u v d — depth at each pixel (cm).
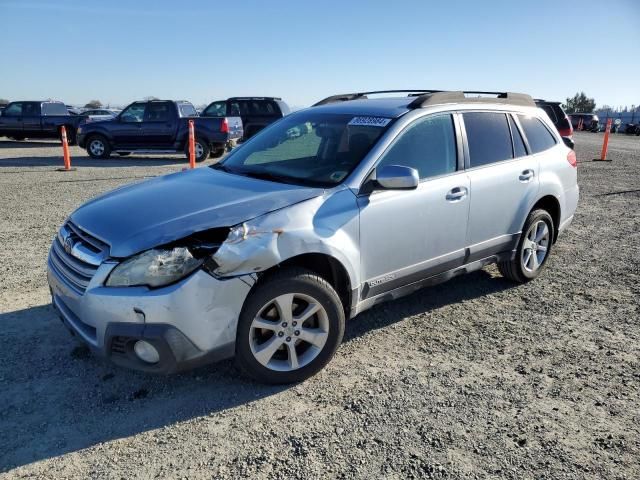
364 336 429
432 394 347
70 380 358
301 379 359
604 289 541
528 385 360
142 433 306
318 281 350
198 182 404
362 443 298
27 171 1382
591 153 2062
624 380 368
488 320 464
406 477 272
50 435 303
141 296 301
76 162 1647
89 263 323
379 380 363
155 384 355
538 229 544
